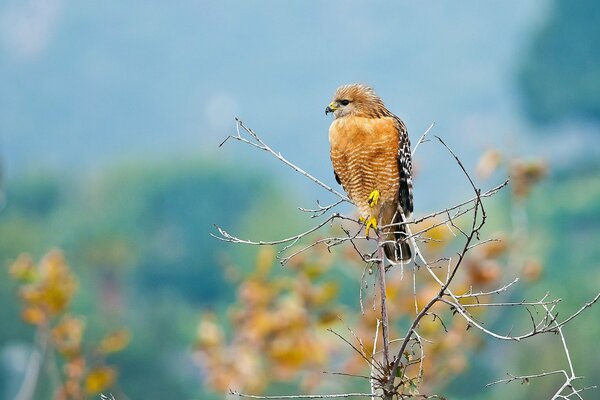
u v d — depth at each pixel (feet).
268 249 57.72
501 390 111.55
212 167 259.39
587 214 171.83
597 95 264.52
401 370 29.07
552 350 111.96
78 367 48.32
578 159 243.19
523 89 275.80
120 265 228.43
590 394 108.37
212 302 234.58
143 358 164.45
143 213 248.93
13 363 131.95
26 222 237.45
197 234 250.16
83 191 264.31
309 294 56.08
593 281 133.28
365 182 40.27
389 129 39.99
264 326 55.98
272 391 108.58
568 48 270.46
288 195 265.34
